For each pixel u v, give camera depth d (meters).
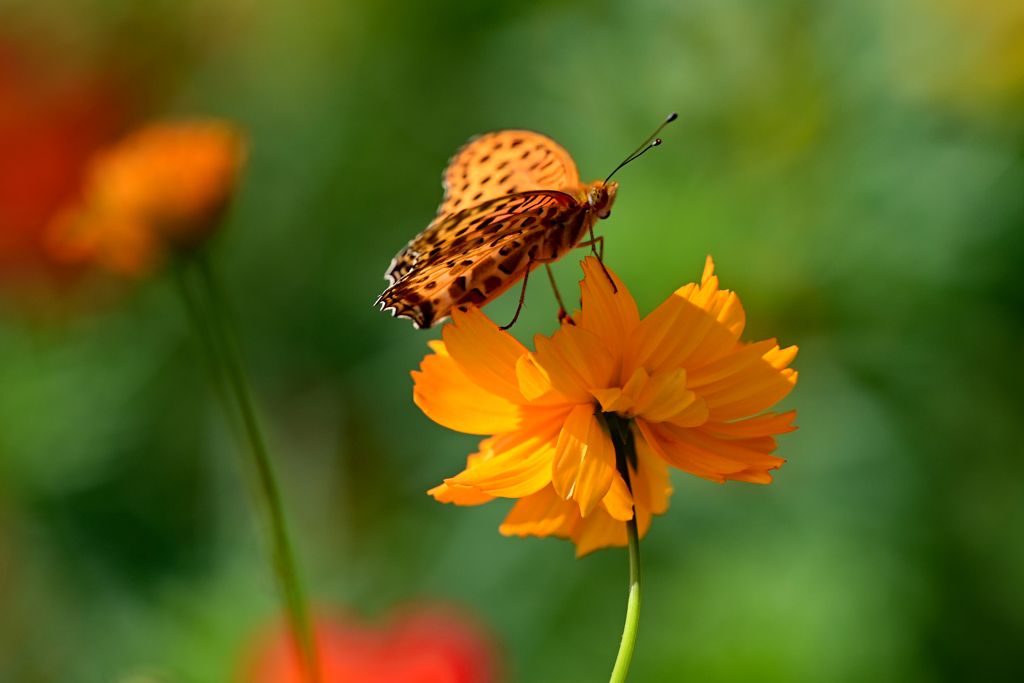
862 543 0.57
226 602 0.57
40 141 0.68
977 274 0.58
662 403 0.46
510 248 0.48
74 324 0.64
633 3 0.61
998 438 0.58
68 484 0.60
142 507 0.65
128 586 0.61
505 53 0.66
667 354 0.47
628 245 0.58
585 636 0.59
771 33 0.59
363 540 0.68
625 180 0.59
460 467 0.63
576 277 0.59
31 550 0.61
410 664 0.54
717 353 0.47
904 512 0.58
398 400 0.68
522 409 0.47
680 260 0.58
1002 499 0.58
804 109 0.59
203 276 0.54
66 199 0.65
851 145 0.59
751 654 0.56
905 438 0.58
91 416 0.61
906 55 0.59
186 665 0.56
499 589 0.60
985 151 0.58
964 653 0.57
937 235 0.58
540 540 0.60
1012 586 0.58
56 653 0.60
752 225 0.58
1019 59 0.58
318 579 0.64
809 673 0.56
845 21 0.59
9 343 0.61
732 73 0.59
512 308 0.60
